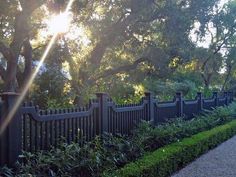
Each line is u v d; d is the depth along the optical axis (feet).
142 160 20.84
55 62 46.39
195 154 28.22
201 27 54.90
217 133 35.14
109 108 25.17
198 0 51.37
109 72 54.29
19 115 17.03
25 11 35.47
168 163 22.41
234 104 59.11
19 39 37.45
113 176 17.12
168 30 50.16
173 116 37.73
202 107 47.78
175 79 73.56
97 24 50.03
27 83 44.75
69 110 20.71
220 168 25.09
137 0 47.39
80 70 50.01
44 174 16.33
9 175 15.05
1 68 39.91
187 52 53.16
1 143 16.11
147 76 56.65
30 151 17.89
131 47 54.90
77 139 21.39
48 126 19.13
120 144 22.33
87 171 18.35
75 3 39.63
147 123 28.35
